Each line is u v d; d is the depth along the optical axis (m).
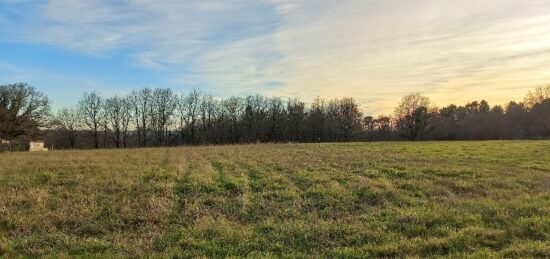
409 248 8.74
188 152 36.53
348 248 8.91
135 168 21.94
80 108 96.75
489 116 108.25
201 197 14.47
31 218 11.84
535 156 30.56
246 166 23.20
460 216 11.17
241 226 10.92
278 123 105.06
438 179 18.08
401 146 44.81
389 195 14.77
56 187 16.59
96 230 10.91
